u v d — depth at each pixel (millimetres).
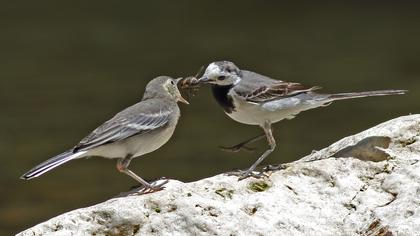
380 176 8891
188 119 22359
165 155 18969
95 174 17734
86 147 9352
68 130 21109
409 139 9359
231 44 31938
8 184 17125
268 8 40062
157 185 9273
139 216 8273
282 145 19422
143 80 26531
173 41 32812
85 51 31312
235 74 10219
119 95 24672
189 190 8586
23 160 18750
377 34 33500
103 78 26969
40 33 34625
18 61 29766
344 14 38094
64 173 17844
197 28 35438
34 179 17391
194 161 18469
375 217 8258
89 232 8242
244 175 8945
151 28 35625
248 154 18719
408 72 27031
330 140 19766
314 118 22031
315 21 36594
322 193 8742
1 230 14797
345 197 8656
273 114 10117
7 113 22906
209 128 21359
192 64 28359
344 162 9078
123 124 9609
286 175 8977
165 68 27859
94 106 23516
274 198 8586
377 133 9453
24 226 15016
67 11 39469
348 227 8289
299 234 8195
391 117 21828
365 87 24938
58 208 15859
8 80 26906
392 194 8609
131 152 9727
